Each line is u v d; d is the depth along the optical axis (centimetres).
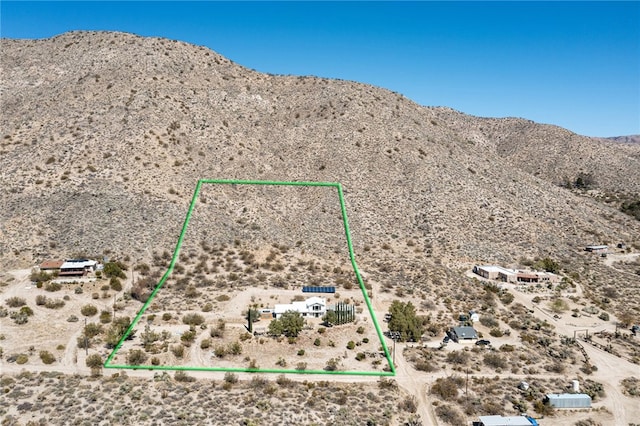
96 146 11744
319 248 10506
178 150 12475
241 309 7906
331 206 11950
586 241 12250
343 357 6744
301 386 5909
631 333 8294
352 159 13412
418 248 10788
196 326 7344
